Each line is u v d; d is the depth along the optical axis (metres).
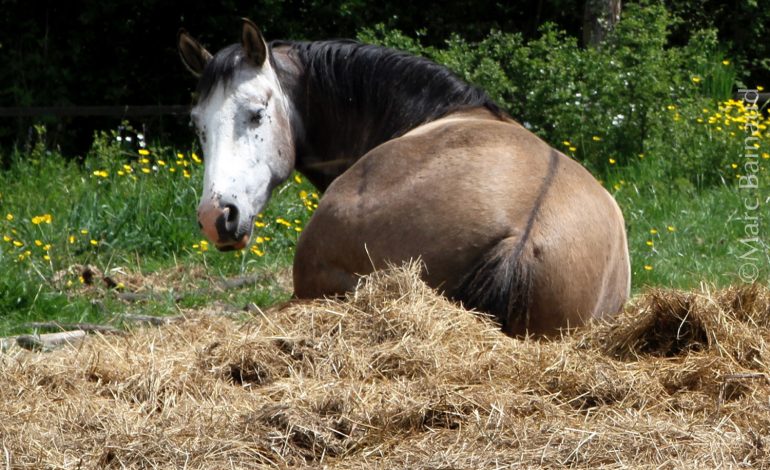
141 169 15.41
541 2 22.02
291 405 5.63
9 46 19.89
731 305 6.77
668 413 5.73
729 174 15.16
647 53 16.52
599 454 5.17
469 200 6.66
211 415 5.70
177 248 12.72
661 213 13.93
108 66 20.41
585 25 19.30
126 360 6.62
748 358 6.29
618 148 16.16
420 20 21.61
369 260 6.85
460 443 5.32
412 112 8.41
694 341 6.52
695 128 16.14
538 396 5.79
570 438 5.28
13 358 6.71
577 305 6.71
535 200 6.69
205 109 8.13
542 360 6.09
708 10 23.20
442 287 6.57
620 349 6.52
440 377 5.97
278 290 11.28
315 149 8.73
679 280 11.39
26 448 5.44
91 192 13.97
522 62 16.61
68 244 12.23
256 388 6.14
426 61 8.51
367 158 7.24
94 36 20.02
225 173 7.88
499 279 6.42
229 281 11.55
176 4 20.28
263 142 8.14
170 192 13.77
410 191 6.85
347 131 8.66
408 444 5.38
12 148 18.77
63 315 10.30
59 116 19.06
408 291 6.43
